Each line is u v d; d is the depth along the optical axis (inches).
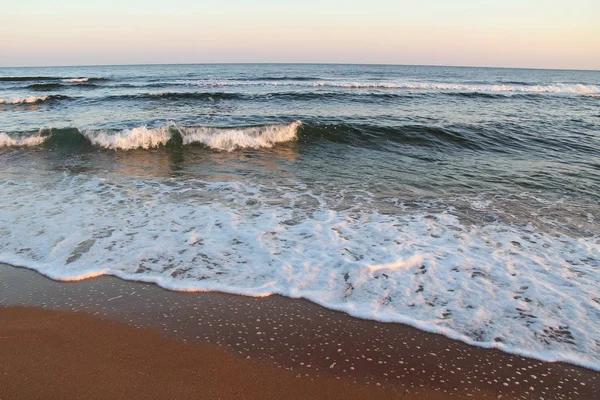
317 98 717.9
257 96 717.9
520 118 539.8
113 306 122.7
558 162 327.6
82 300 125.5
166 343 106.9
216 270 144.7
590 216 206.5
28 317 116.5
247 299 128.0
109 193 226.2
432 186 253.1
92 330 111.5
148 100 679.1
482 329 114.6
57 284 134.3
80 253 154.9
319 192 236.5
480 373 99.0
